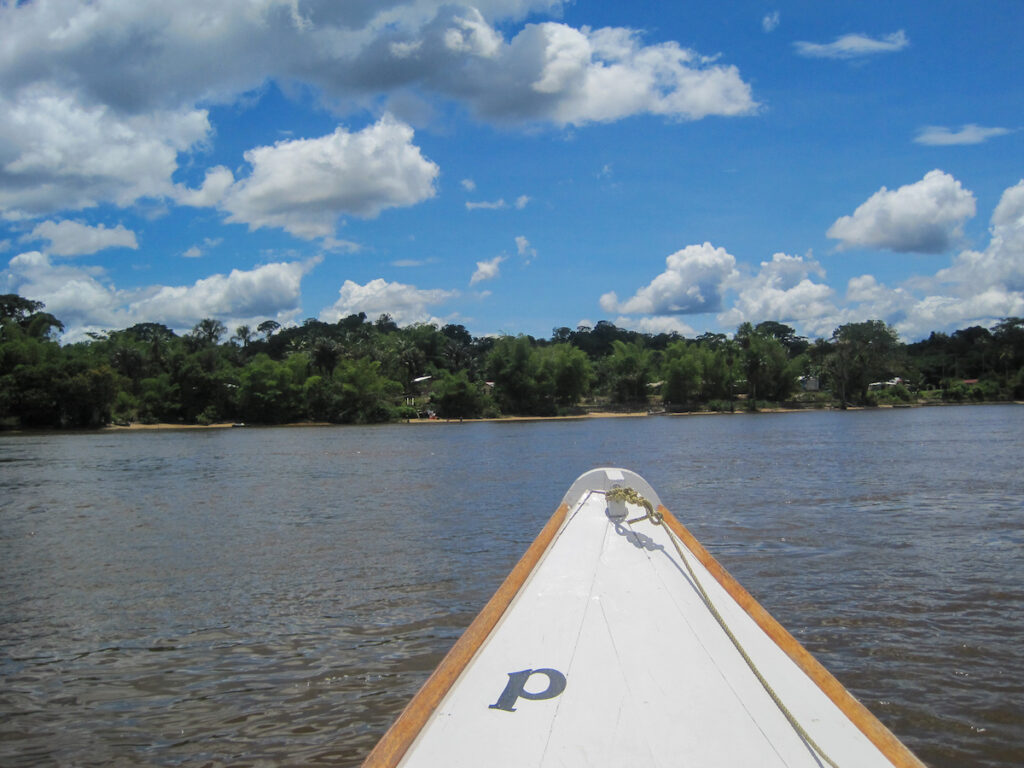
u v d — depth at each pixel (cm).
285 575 1093
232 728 590
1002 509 1543
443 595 956
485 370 10706
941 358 13762
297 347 12181
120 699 650
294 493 2153
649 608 412
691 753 263
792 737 276
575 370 9656
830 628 782
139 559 1241
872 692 620
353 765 530
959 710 584
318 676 691
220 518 1691
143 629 845
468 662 345
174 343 9900
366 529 1484
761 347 10344
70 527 1603
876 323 10631
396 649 759
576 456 3325
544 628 383
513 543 1295
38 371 7500
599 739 272
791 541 1238
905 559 1094
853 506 1620
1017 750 521
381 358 10444
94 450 4516
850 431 4934
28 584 1075
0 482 2664
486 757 261
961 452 3020
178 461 3575
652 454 3294
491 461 3159
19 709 633
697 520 1468
